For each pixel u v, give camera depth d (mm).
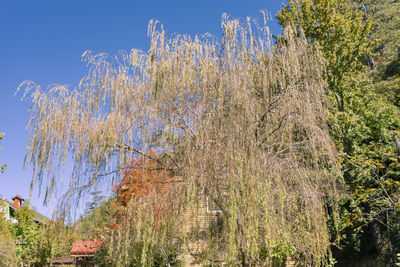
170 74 7492
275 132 7457
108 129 6910
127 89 7383
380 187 12883
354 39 15164
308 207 7039
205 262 6832
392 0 35125
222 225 6586
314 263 7996
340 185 11203
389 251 13773
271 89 7906
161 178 7086
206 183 6402
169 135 7035
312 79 8180
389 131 14266
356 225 13898
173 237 7086
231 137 6477
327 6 15109
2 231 19562
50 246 6766
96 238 11031
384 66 25859
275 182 6625
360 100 14672
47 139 6688
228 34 7887
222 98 6980
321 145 7445
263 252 7172
